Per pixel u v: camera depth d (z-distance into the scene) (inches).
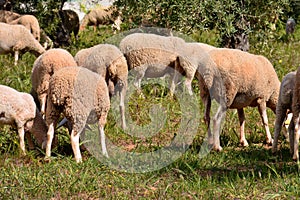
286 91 478.6
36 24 963.3
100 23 1267.2
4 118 477.4
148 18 755.4
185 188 406.0
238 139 546.3
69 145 506.0
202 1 714.8
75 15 1081.4
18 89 680.4
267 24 778.2
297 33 1270.9
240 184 416.8
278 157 490.3
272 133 572.7
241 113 534.9
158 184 420.5
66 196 394.6
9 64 835.4
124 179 422.9
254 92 509.4
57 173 434.6
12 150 490.3
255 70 502.6
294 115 466.6
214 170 451.8
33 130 489.7
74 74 451.2
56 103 453.7
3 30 848.3
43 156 486.6
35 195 394.6
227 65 491.8
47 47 980.6
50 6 1020.5
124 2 772.0
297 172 441.7
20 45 861.8
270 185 413.7
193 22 721.6
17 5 1064.8
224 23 730.8
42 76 543.8
